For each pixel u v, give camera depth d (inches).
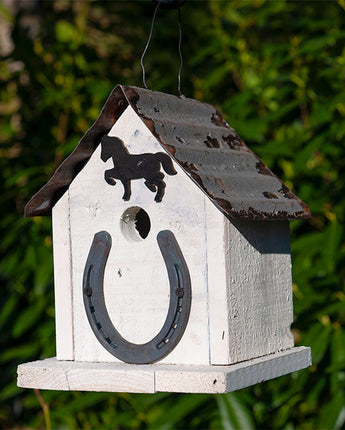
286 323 352.8
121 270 327.3
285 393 489.7
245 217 306.2
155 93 336.2
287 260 358.9
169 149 313.9
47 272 495.2
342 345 469.4
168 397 506.0
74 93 550.9
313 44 481.1
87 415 543.2
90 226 335.3
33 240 517.0
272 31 553.0
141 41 576.7
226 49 537.3
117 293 327.6
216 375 291.9
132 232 335.0
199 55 525.3
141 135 323.6
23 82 592.4
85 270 332.5
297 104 489.4
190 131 335.6
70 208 340.2
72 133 558.3
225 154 339.9
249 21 542.9
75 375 316.8
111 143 329.1
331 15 528.7
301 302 470.3
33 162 557.3
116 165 328.5
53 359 344.8
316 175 505.4
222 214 308.3
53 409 536.4
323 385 482.6
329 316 491.2
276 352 342.0
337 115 494.0
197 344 310.7
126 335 325.1
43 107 547.8
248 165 346.3
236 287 314.3
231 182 323.6
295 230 513.3
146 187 321.4
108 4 584.4
